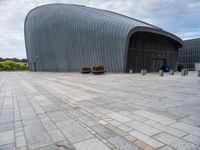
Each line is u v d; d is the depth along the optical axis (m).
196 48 51.94
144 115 4.93
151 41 32.72
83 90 10.36
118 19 29.88
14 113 5.60
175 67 38.88
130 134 3.60
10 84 14.80
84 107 6.12
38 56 45.75
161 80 15.54
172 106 5.92
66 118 4.89
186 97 7.50
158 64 34.81
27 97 8.46
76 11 37.16
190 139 3.27
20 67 66.50
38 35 44.47
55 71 39.97
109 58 28.64
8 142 3.45
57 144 3.27
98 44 29.81
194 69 51.25
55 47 39.12
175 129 3.80
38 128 4.18
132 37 29.62
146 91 9.38
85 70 28.44
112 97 7.90
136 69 30.75
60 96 8.52
